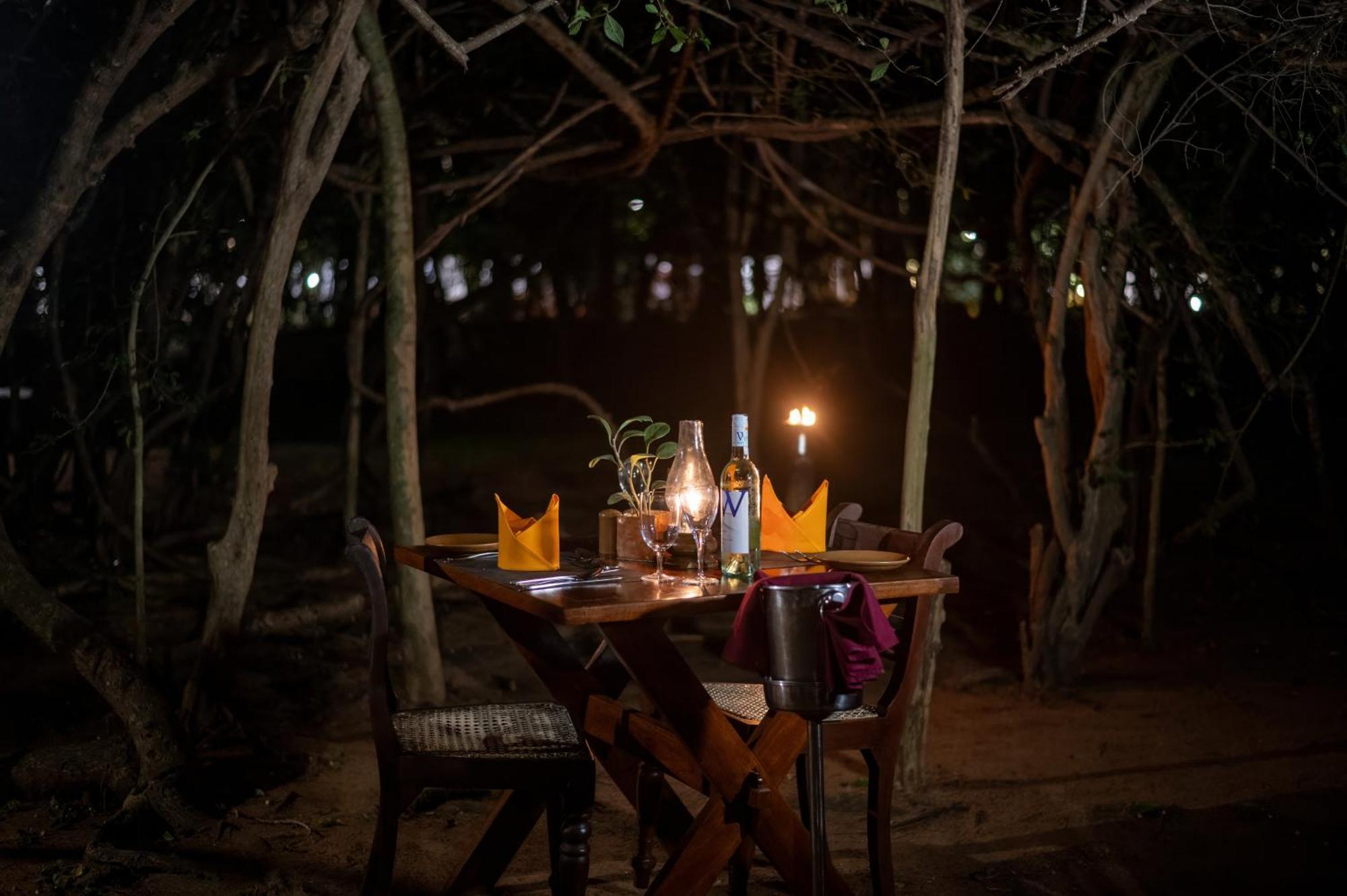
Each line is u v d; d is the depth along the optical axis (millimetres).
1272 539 8758
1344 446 9820
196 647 5551
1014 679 5766
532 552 3102
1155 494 6273
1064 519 5551
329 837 3814
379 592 2977
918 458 4168
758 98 6164
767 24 5820
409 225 4945
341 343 14602
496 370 17516
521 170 5922
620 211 15172
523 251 13656
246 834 3793
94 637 4172
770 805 3059
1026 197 5672
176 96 4312
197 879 3455
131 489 7121
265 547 8094
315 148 4383
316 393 16406
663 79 5617
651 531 2992
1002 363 15172
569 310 17062
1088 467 5543
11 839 3744
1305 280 5652
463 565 3184
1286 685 5594
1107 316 5410
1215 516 6277
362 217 6387
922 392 4145
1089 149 5188
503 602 2996
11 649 5645
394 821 2969
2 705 4906
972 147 6723
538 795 3352
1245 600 7191
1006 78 5234
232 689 4648
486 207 11375
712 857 3025
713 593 2830
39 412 6656
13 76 5355
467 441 15391
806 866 3107
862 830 3959
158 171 6098
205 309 7301
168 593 6680
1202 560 8188
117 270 6215
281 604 6613
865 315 13992
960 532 3207
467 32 6469
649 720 3107
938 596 4250
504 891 3479
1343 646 6270
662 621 2848
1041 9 5066
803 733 3133
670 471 3152
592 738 3457
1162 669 5914
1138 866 3650
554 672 3252
